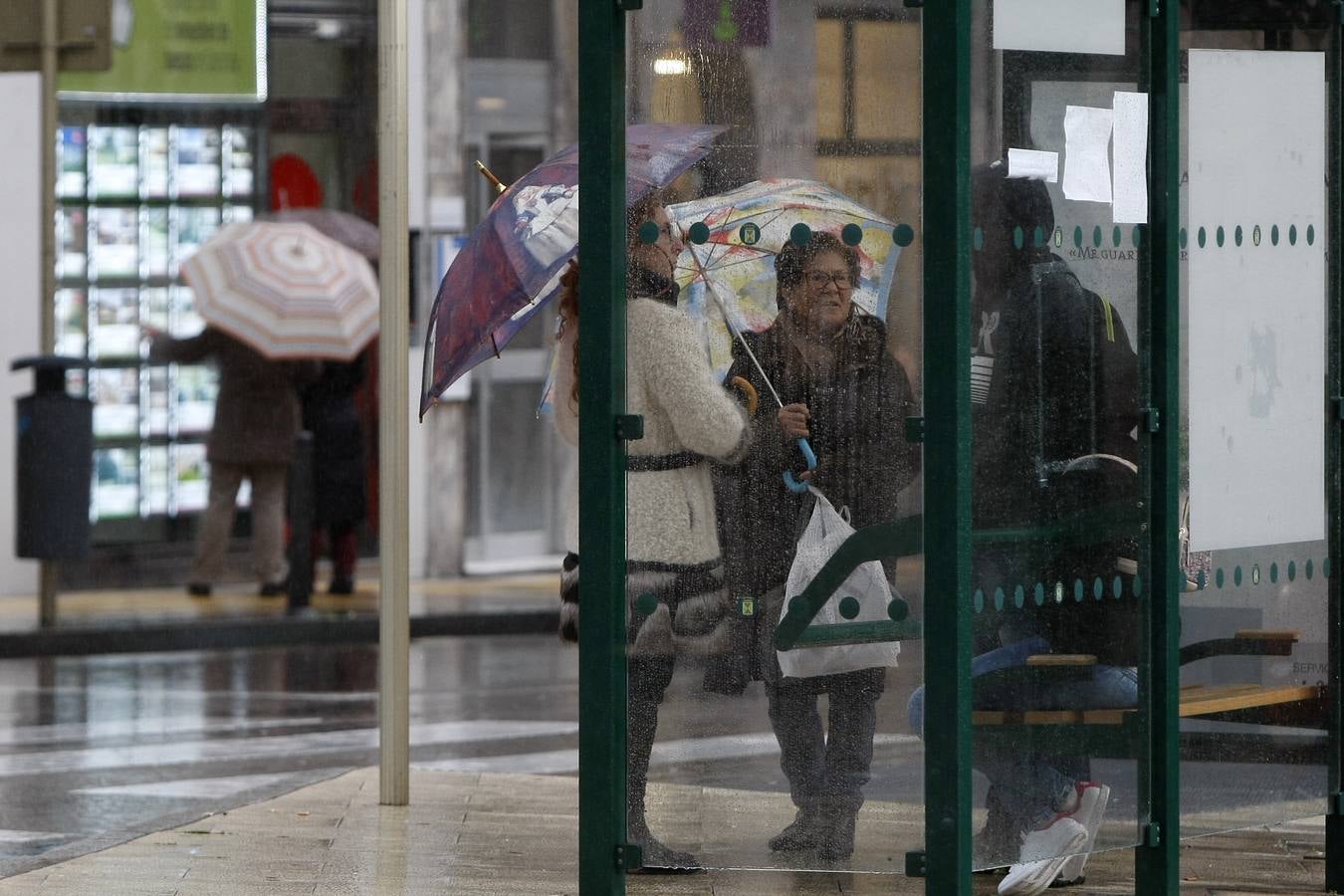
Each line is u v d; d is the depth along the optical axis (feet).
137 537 172.35
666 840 55.72
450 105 178.60
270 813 79.92
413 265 179.52
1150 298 57.93
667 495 55.57
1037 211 54.90
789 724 54.95
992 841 54.29
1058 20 55.21
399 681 81.56
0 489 168.25
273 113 173.88
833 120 53.78
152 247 171.94
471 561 183.73
